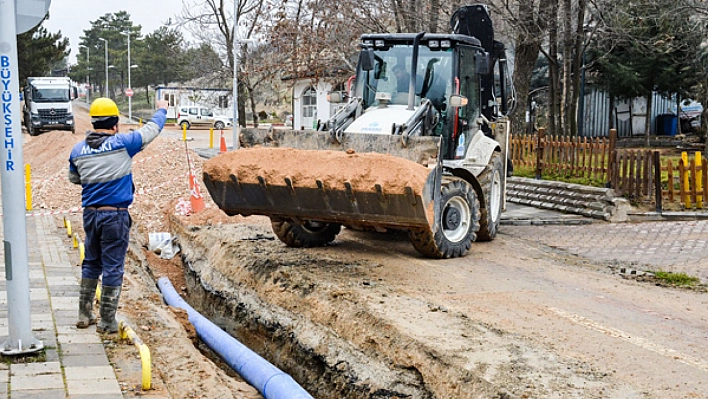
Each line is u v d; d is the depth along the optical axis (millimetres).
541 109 35688
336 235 12211
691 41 24953
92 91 126562
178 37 85875
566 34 22547
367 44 11461
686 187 14727
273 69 25266
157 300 8664
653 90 27938
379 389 6477
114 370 5785
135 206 16172
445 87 11070
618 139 29812
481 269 9852
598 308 7902
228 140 41406
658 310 7887
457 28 13305
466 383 5746
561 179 16953
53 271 9250
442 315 7398
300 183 9047
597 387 5500
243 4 31234
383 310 7559
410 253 10828
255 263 10250
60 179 19062
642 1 22812
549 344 6555
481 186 11586
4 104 5605
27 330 5957
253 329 9242
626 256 11070
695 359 6199
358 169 8766
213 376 6180
